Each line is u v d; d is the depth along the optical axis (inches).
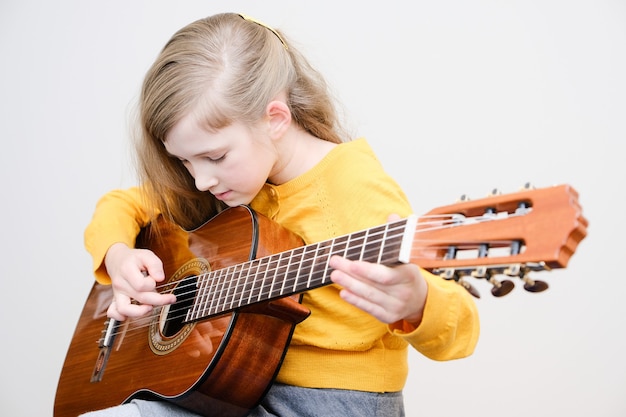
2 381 103.7
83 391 64.7
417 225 42.7
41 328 104.0
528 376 89.1
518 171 90.0
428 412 92.0
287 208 60.0
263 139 57.9
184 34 60.6
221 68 57.7
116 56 104.9
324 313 57.3
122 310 59.1
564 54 89.1
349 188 56.7
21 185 105.0
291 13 98.7
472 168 92.0
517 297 90.0
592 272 87.4
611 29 87.5
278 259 52.7
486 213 40.0
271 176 60.7
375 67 95.8
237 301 54.1
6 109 105.2
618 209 86.6
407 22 95.3
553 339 88.6
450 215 41.4
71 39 105.3
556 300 88.6
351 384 56.4
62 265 104.3
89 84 105.0
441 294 46.9
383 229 45.0
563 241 36.4
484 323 90.8
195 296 58.2
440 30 94.0
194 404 55.5
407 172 94.3
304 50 87.9
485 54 92.3
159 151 62.5
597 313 87.2
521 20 91.0
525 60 90.6
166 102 56.8
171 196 65.4
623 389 86.0
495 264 38.2
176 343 57.8
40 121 105.2
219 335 54.8
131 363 61.4
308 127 62.6
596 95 87.7
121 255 64.3
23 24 105.3
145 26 104.5
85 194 104.4
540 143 89.4
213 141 56.5
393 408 57.2
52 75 105.3
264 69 59.0
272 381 55.9
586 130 87.7
